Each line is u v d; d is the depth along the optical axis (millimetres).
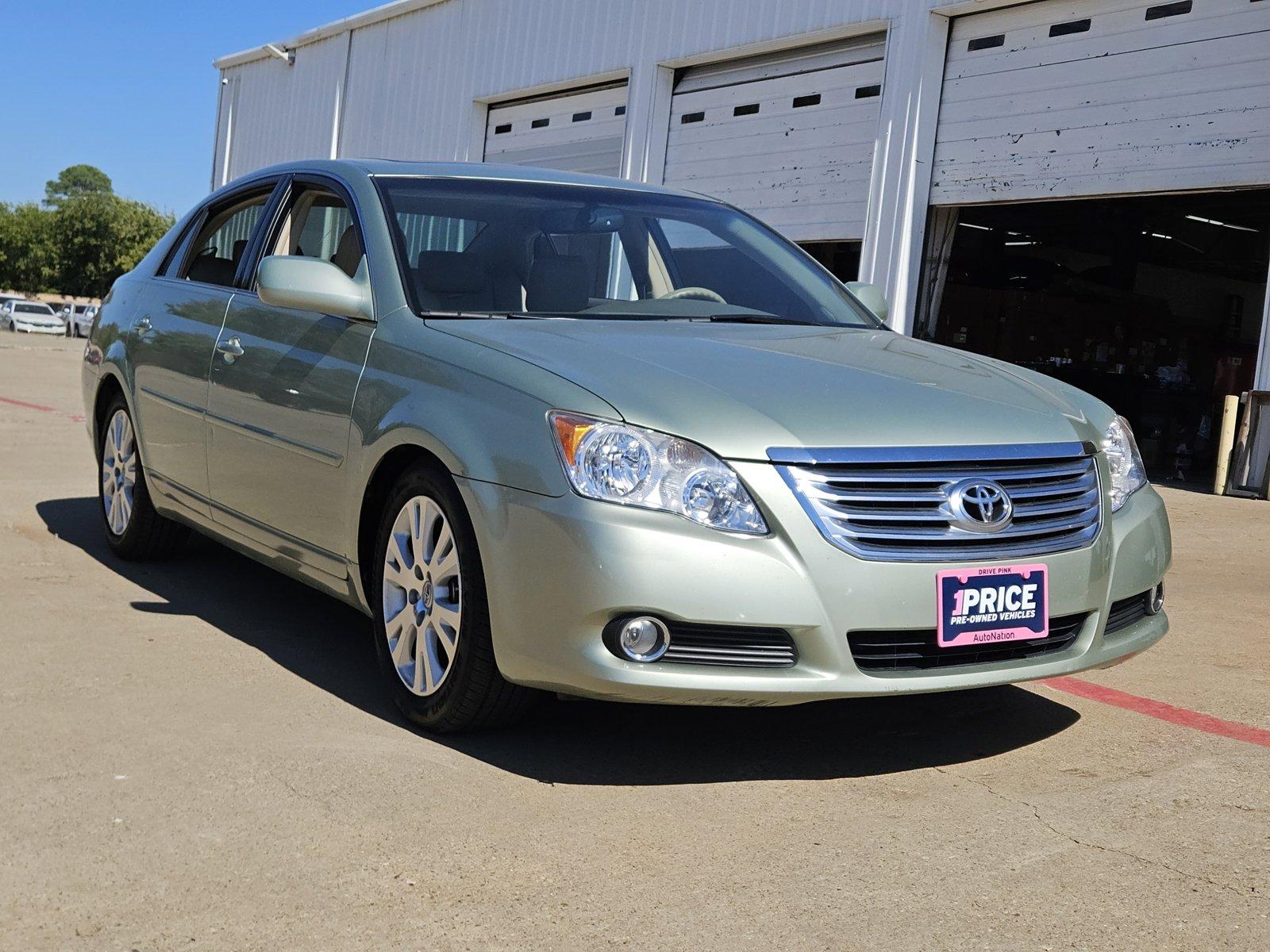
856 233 12523
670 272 3941
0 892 2084
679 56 14344
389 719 3113
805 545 2625
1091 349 15070
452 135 18359
